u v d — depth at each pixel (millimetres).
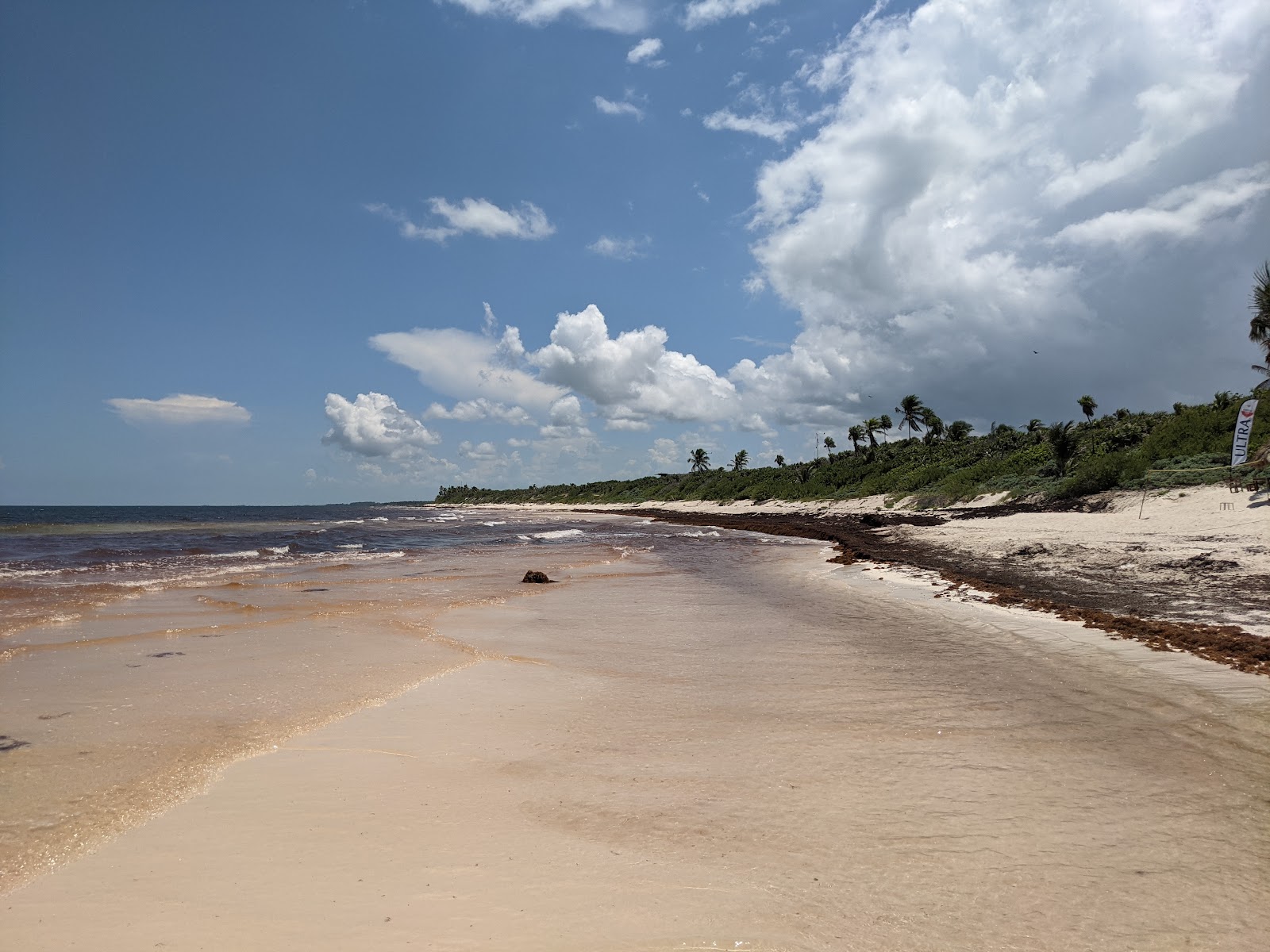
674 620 12812
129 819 4719
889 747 6125
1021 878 3934
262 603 14453
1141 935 3402
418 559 26688
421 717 7012
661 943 3344
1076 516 30297
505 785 5332
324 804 4977
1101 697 7363
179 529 55625
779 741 6312
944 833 4492
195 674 8656
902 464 74375
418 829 4590
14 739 6270
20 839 4414
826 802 4992
